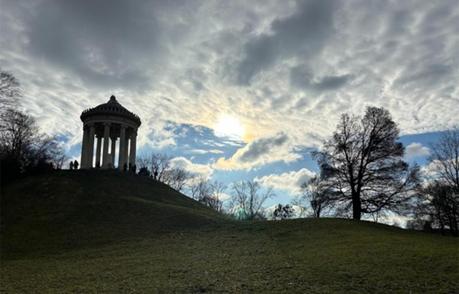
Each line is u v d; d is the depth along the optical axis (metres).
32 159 63.44
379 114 51.38
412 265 21.77
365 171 50.59
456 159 59.09
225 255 29.36
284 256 27.20
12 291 20.98
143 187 61.84
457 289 17.94
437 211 59.34
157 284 20.88
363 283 19.38
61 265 28.75
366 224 41.81
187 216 46.56
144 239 38.31
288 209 80.88
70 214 45.78
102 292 19.78
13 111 62.28
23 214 45.44
